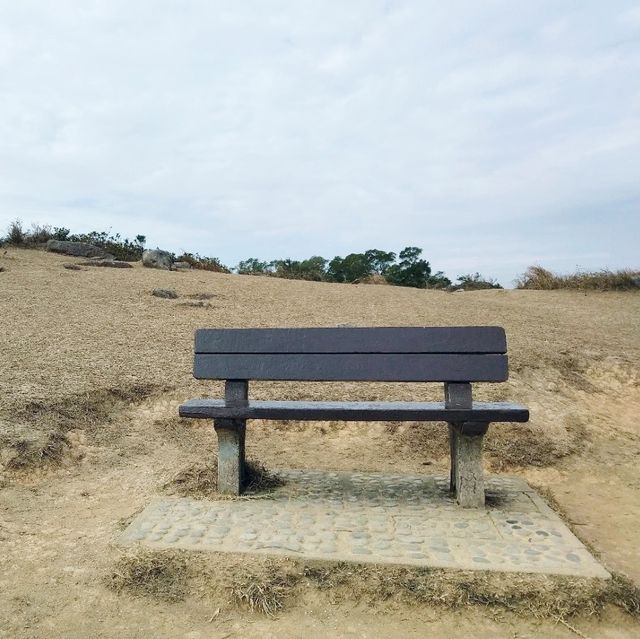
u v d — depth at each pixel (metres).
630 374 6.25
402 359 3.50
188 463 4.21
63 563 2.81
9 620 2.40
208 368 3.63
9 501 3.48
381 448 4.69
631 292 12.03
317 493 3.70
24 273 10.12
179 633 2.37
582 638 2.35
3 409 4.38
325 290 11.21
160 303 8.50
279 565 2.73
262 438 4.86
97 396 4.92
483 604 2.50
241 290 10.41
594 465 4.49
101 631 2.37
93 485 3.80
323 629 2.41
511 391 5.60
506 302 11.05
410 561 2.75
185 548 2.88
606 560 3.02
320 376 3.54
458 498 3.49
